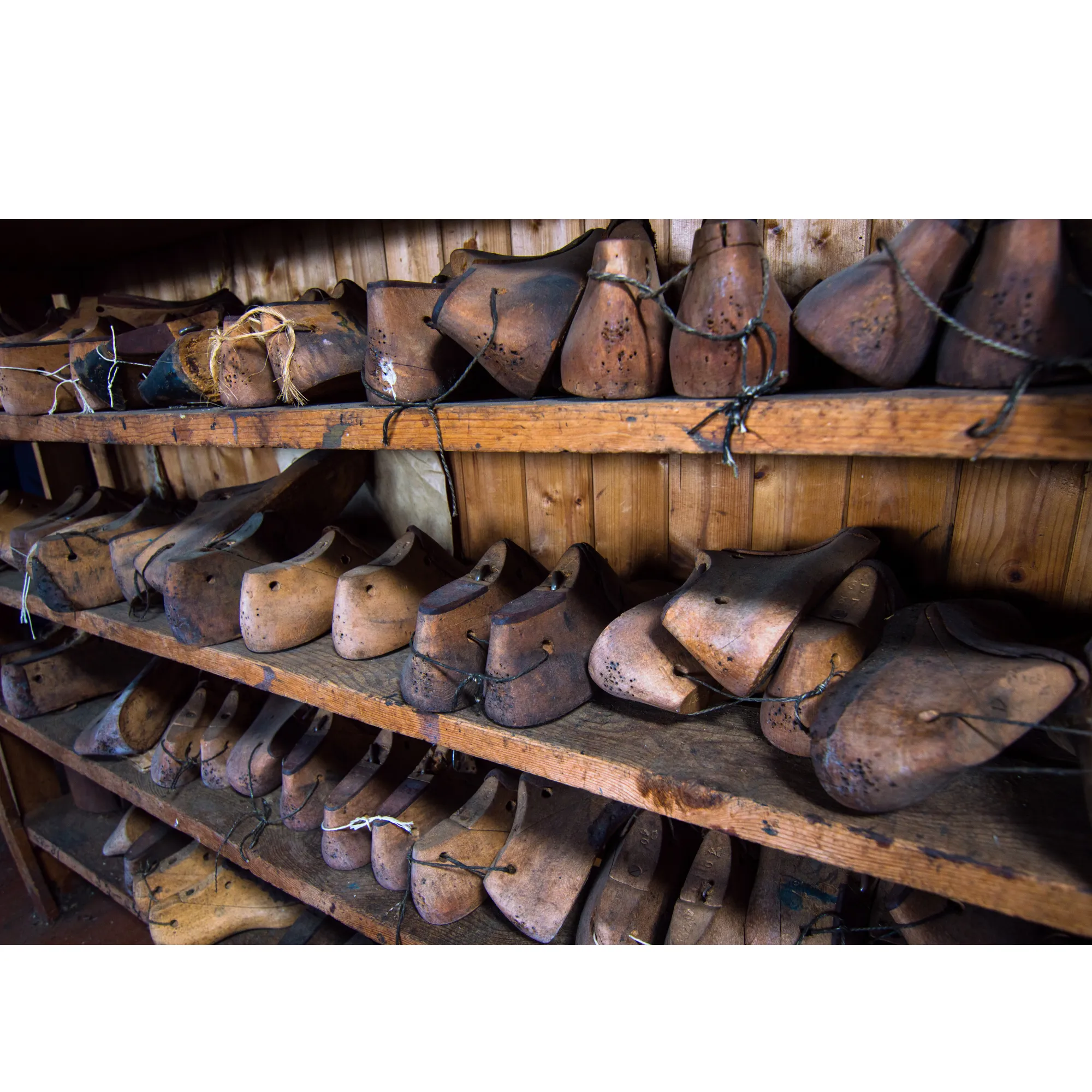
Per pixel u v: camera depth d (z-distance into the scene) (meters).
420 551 1.13
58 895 1.95
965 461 0.82
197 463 1.81
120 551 1.32
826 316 0.60
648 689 0.79
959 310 0.56
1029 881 0.55
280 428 0.93
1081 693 0.59
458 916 1.05
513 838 1.02
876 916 0.84
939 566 0.87
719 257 0.62
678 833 1.01
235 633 1.17
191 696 1.56
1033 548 0.80
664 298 0.71
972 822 0.62
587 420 0.69
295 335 0.93
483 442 0.76
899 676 0.62
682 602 0.74
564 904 1.00
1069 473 0.76
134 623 1.30
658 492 1.07
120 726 1.50
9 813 1.86
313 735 1.33
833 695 0.65
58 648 1.81
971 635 0.65
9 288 1.79
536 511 1.21
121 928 1.84
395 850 1.12
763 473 0.96
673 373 0.67
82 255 1.68
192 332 1.08
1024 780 0.67
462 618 0.90
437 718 0.89
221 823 1.33
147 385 1.15
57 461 2.06
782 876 0.89
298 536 1.30
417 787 1.16
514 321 0.75
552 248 1.09
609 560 1.15
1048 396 0.49
